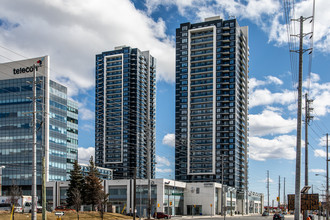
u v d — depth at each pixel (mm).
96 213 76125
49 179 138500
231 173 168125
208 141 172750
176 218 97188
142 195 113625
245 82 191375
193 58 181250
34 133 35344
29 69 143500
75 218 67625
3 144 142500
